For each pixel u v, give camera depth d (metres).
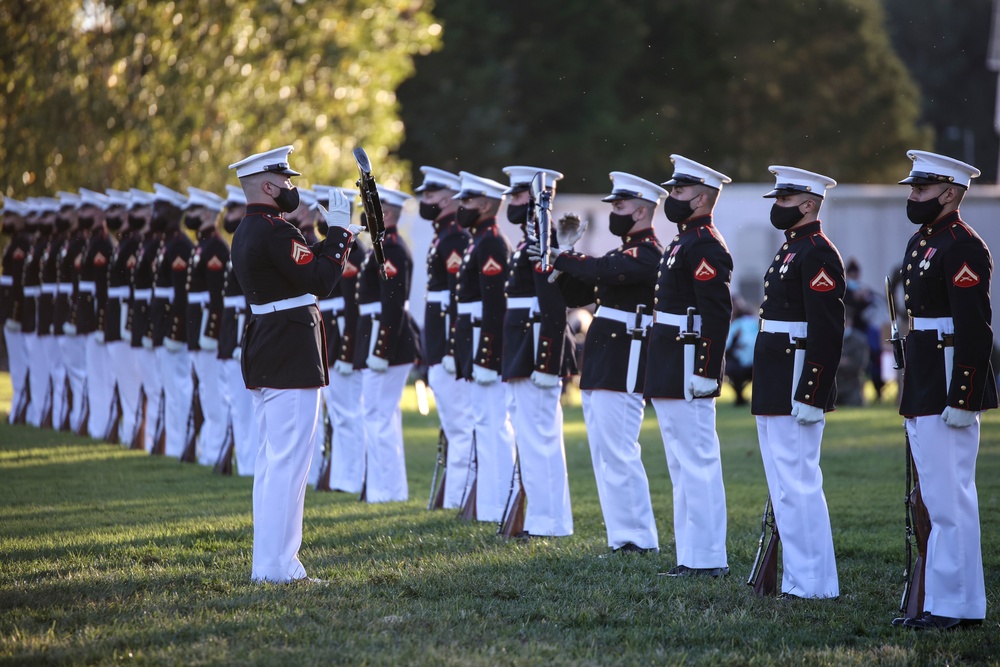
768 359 14.16
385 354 21.09
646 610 13.61
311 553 16.67
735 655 11.82
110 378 30.67
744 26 82.06
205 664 11.40
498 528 18.55
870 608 13.78
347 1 51.78
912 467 13.26
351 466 23.52
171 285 27.28
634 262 16.31
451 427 21.00
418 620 13.02
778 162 81.44
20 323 33.75
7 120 44.34
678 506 15.61
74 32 45.47
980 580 12.85
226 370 24.80
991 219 52.28
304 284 14.70
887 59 84.81
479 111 73.44
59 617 13.02
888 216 53.59
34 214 33.59
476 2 75.12
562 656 11.81
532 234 17.34
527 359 17.95
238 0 47.44
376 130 53.25
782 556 15.46
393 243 21.23
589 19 77.31
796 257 13.95
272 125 49.50
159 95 46.03
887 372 43.72
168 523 19.05
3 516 19.73
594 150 75.94
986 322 12.44
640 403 16.89
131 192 28.97
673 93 81.38
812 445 14.10
